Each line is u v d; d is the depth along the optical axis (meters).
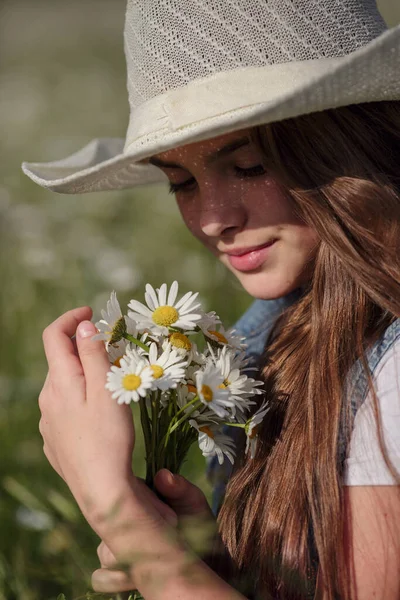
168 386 0.84
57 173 1.11
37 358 1.63
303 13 0.90
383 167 0.92
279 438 0.91
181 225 2.19
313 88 0.84
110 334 0.88
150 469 0.90
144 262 1.92
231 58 0.90
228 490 0.92
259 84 0.90
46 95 4.51
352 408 0.88
